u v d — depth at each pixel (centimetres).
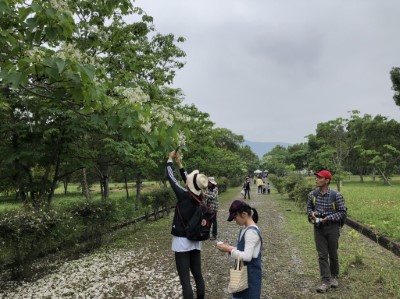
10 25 462
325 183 627
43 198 986
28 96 913
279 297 580
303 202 1706
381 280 634
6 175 1012
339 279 654
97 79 496
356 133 5153
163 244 1049
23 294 615
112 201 1129
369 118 5072
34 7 385
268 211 1866
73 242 939
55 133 948
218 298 586
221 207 2170
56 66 382
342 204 615
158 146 486
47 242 769
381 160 4072
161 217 1723
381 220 1180
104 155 1139
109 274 727
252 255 379
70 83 420
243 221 400
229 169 3947
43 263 825
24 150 925
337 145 2972
